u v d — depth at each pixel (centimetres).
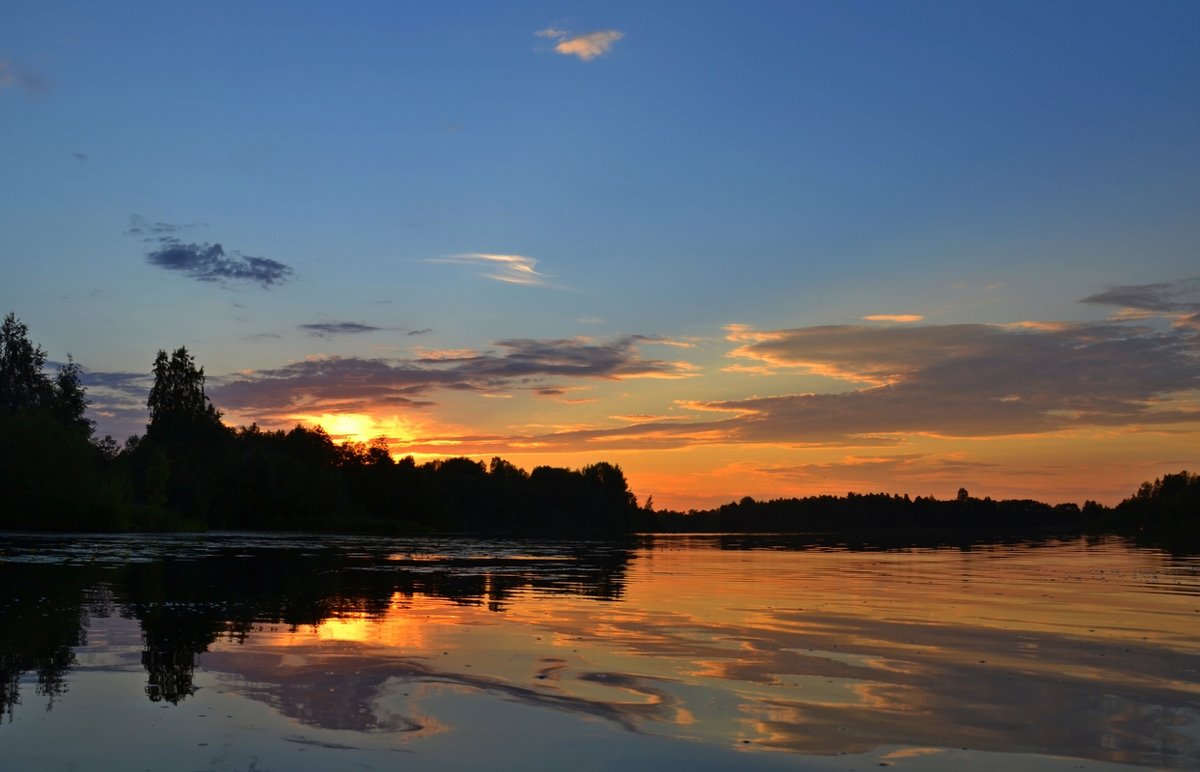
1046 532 15450
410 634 1442
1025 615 1823
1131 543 8150
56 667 1109
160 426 11644
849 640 1439
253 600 1922
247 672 1091
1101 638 1479
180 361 12025
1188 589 2545
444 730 841
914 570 3556
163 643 1300
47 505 6869
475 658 1218
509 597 2138
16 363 10856
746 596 2247
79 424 11131
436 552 4938
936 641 1435
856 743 818
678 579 2903
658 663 1202
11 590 2038
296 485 11175
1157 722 902
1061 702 986
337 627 1507
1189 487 13512
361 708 919
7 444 6806
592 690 1024
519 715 901
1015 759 776
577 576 2980
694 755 775
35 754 748
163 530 8225
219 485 10431
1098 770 749
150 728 830
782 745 809
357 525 11375
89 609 1692
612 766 741
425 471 15638
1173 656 1296
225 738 800
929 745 814
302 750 768
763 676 1120
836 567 3784
